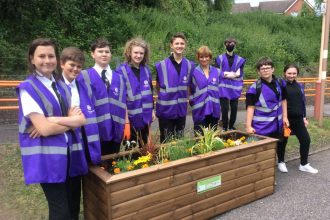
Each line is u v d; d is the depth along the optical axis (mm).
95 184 3381
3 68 9805
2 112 8367
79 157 3158
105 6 14531
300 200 4434
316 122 8961
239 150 4090
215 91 5273
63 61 3342
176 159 3783
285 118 5246
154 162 3797
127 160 3803
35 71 2801
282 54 17250
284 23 23406
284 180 5121
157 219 3486
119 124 4062
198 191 3779
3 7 11883
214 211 3975
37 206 4195
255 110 5055
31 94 2693
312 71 17547
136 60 4379
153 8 16391
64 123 2746
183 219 3697
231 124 7105
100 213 3365
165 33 14375
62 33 12242
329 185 4930
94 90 3814
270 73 4898
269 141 4430
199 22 17750
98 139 3574
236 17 21812
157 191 3447
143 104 4539
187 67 5035
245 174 4230
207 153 3840
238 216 4020
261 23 22344
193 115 5320
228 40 6816
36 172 2734
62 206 2904
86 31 12984
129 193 3260
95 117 3561
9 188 4656
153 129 7523
